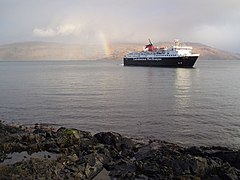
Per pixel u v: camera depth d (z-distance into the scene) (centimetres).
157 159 2323
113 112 5022
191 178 2038
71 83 10362
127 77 13188
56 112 5009
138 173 2192
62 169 2138
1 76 14000
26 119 4500
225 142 3366
